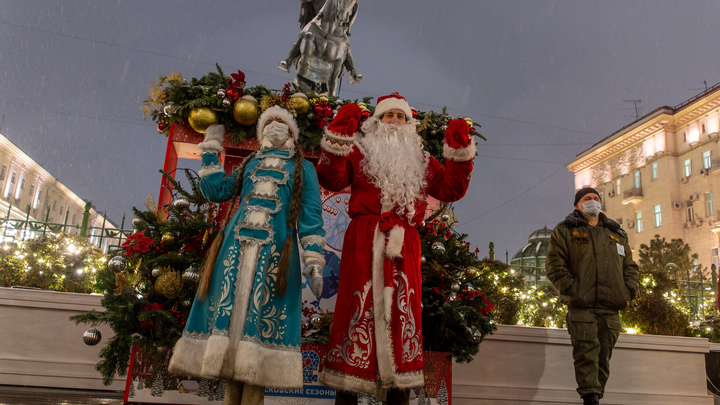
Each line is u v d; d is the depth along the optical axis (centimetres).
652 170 3081
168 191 383
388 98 313
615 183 3366
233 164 389
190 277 313
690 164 2883
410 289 272
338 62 531
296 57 542
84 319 309
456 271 365
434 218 388
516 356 456
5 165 3353
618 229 431
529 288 579
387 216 280
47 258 470
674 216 2884
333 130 278
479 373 448
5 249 470
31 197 3703
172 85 363
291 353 245
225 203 371
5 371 392
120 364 314
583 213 432
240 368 227
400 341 261
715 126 2744
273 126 283
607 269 408
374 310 263
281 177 273
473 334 343
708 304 725
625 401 467
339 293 279
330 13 521
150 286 329
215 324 237
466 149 292
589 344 395
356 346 261
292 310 254
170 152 377
